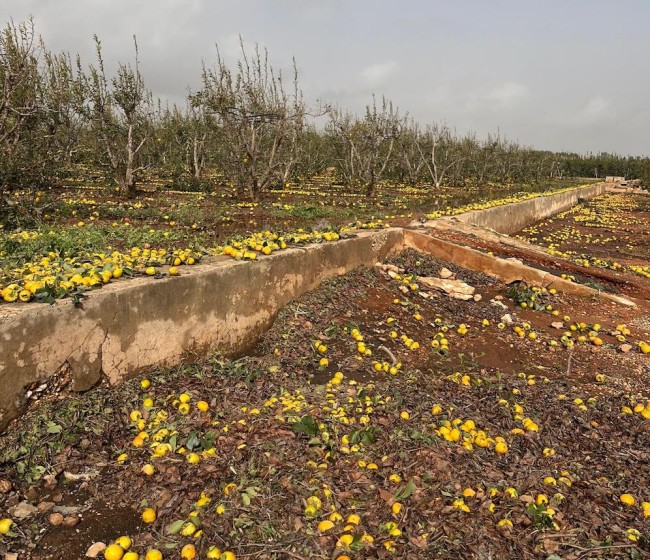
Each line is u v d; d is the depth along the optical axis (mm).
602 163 67938
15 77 12727
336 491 4090
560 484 4336
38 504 3963
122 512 3990
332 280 9266
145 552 3535
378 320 8578
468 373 7078
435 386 6375
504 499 4035
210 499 3975
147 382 5410
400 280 10391
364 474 4305
